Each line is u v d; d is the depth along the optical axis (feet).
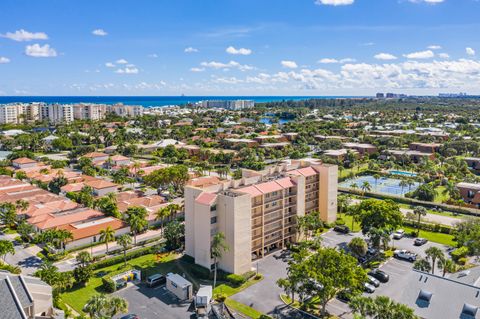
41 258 382.01
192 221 371.15
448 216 522.88
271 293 317.63
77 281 326.44
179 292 311.47
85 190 566.36
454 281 244.42
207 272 342.64
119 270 355.36
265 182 399.85
